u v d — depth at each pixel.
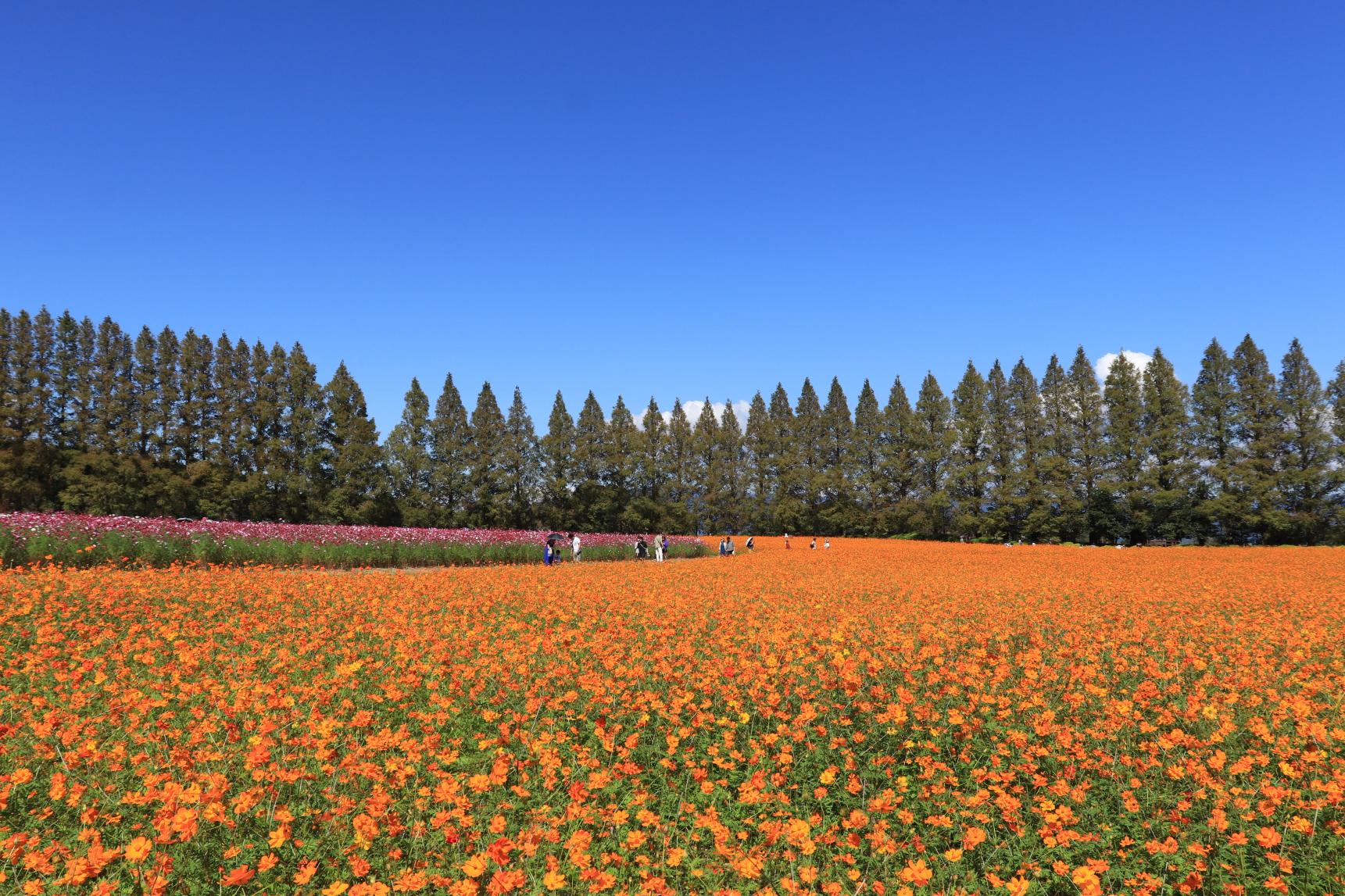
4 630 11.06
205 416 66.12
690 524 85.75
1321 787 5.79
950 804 6.15
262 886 4.86
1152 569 28.86
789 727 7.51
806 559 36.31
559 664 9.73
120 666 9.20
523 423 77.69
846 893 4.97
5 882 4.92
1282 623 13.31
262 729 6.49
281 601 14.26
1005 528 72.31
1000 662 9.99
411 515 65.31
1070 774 6.71
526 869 4.89
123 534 20.91
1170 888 4.96
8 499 55.09
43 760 6.42
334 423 65.69
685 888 5.05
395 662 9.77
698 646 11.16
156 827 5.27
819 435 85.44
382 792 5.68
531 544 33.94
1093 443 69.88
